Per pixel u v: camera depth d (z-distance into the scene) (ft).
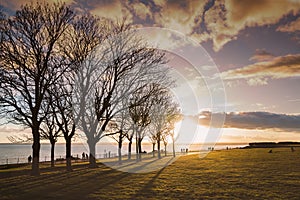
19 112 61.41
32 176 58.13
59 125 70.13
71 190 39.65
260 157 87.86
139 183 44.88
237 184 41.24
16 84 61.46
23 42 61.98
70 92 67.56
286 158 80.94
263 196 32.65
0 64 60.34
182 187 40.16
